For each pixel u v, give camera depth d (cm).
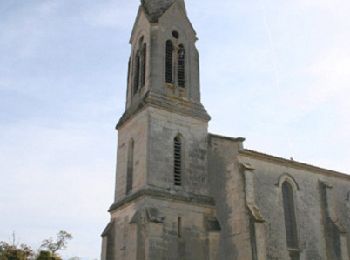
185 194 3114
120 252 3130
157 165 3092
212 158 3353
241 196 3058
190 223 3038
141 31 3722
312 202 3612
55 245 7300
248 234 2900
